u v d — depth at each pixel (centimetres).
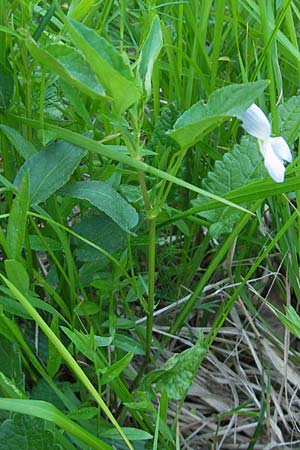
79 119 37
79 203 37
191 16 42
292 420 38
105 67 25
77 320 36
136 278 39
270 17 42
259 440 38
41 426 28
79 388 34
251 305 42
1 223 37
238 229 36
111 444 32
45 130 33
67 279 34
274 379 41
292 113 38
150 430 34
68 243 34
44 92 35
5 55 35
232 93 27
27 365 33
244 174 37
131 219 32
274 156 29
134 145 29
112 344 34
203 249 41
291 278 41
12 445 28
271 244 35
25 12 33
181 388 32
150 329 35
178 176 38
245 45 46
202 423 39
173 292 42
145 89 28
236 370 42
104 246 35
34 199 31
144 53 28
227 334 43
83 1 32
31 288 34
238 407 37
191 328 42
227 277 43
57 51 27
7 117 34
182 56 43
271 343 42
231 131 43
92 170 37
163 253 41
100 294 36
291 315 35
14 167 37
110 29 47
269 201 40
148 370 39
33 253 37
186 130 27
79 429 27
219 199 30
